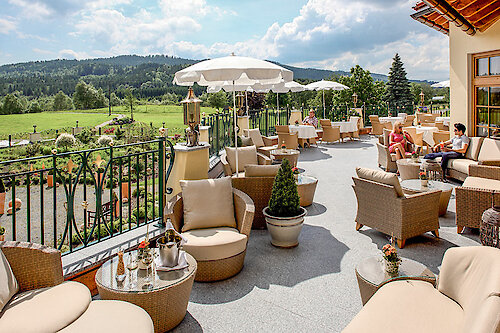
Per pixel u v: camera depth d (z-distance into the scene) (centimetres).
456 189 434
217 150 855
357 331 187
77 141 2766
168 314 252
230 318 274
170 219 345
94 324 196
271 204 417
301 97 3472
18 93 10181
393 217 405
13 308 207
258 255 391
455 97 775
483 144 662
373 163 909
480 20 662
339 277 337
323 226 479
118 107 9556
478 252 205
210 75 416
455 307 205
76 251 333
